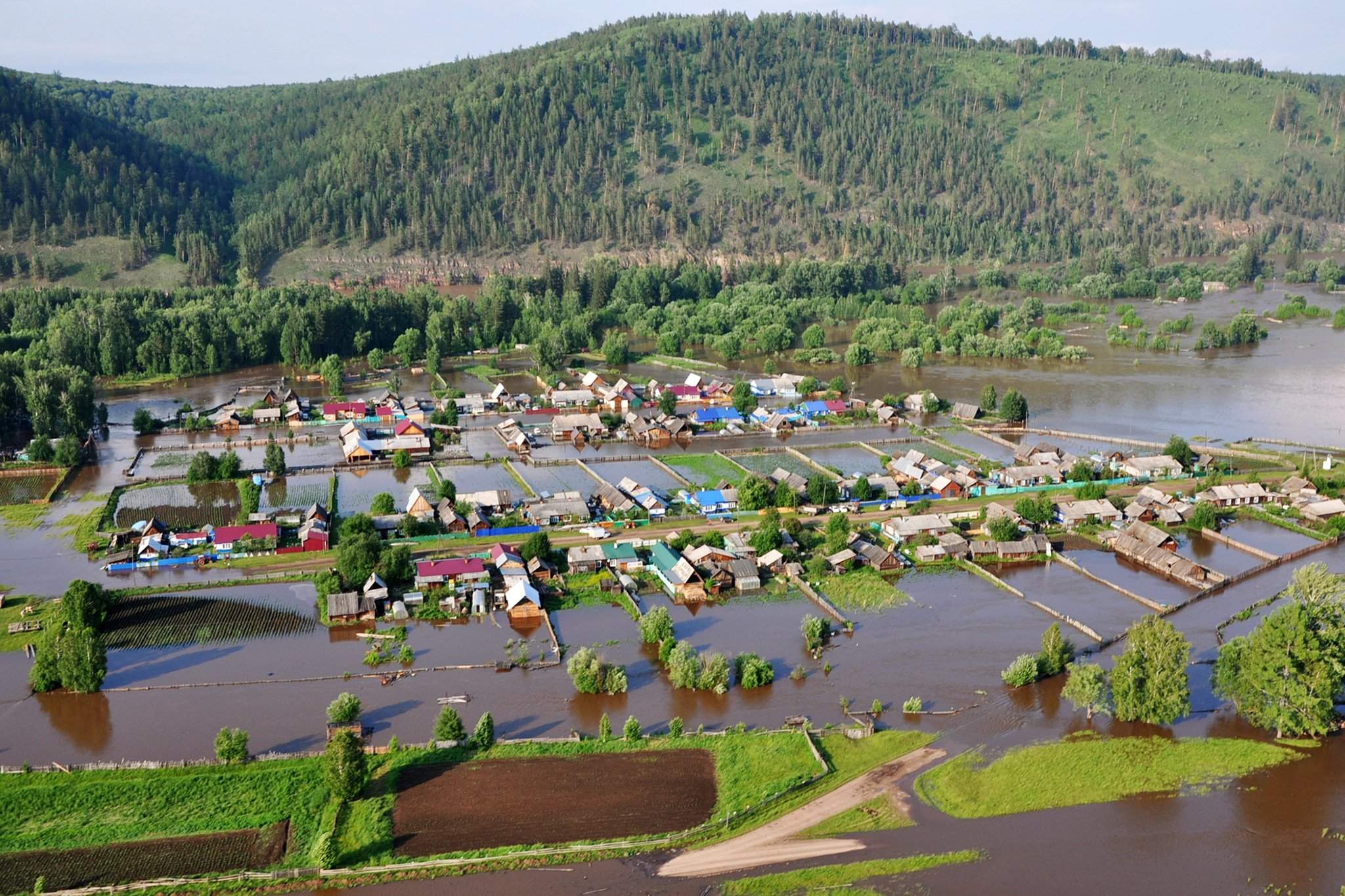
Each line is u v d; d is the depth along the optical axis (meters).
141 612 131.25
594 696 110.69
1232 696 105.44
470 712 107.00
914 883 81.75
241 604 134.00
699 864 83.75
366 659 118.44
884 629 127.62
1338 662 100.50
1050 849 85.75
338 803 90.19
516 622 129.25
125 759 97.75
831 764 97.44
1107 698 108.19
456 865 83.00
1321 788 94.12
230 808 90.06
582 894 80.25
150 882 80.94
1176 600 136.25
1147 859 84.56
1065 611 132.75
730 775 95.38
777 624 129.50
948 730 103.94
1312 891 80.81
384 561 138.25
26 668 116.12
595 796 92.12
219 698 109.94
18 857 83.69
